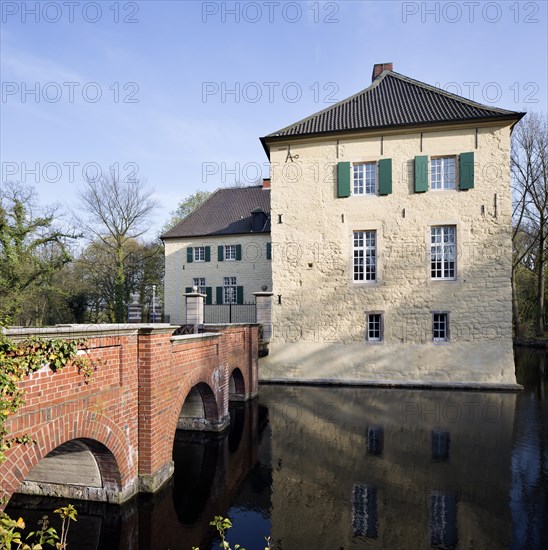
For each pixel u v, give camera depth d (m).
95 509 4.80
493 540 4.35
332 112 14.42
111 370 4.50
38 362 3.38
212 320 19.97
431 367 12.41
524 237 23.12
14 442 3.16
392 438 7.64
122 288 22.20
